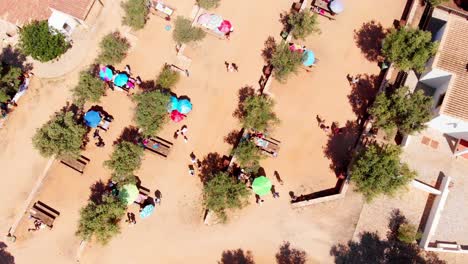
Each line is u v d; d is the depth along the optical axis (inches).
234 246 1747.0
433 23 1891.0
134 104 1891.0
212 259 1743.4
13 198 1843.0
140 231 1775.3
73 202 1824.6
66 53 1963.6
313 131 1827.0
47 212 1820.9
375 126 1739.7
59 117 1800.0
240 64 1903.3
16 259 1790.1
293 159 1804.9
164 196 1802.4
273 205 1771.7
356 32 1911.9
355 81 1851.6
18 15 1937.7
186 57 1911.9
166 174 1822.1
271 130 1827.0
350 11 1930.4
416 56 1662.2
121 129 1876.2
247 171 1760.6
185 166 1827.0
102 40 1946.4
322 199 1742.1
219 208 1700.3
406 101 1628.9
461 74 1657.2
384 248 1712.6
